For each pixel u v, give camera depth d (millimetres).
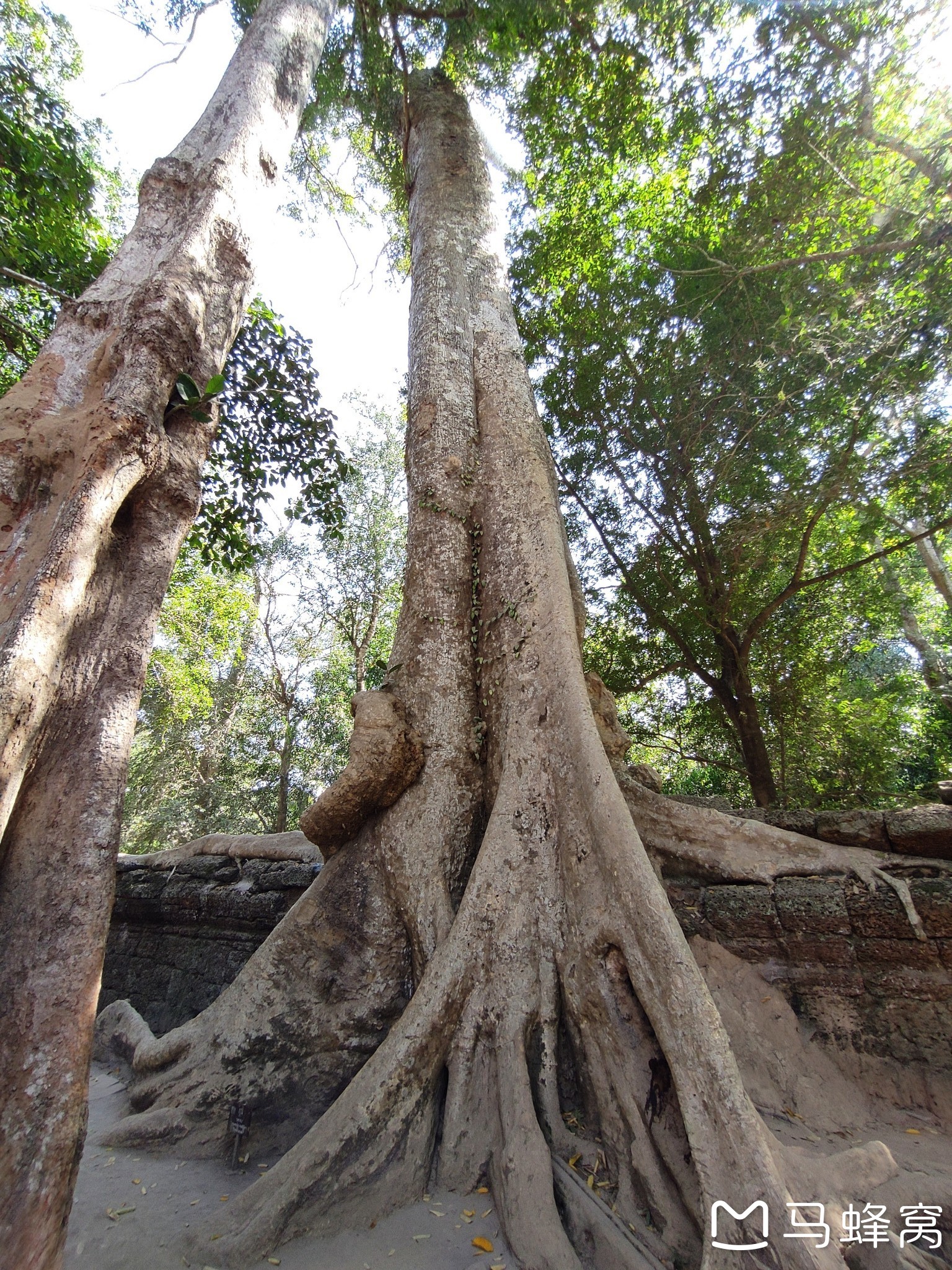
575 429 10703
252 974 3520
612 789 3211
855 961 3426
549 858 3311
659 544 10164
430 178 7723
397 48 9055
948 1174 2514
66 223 7258
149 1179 2740
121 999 5285
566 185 9953
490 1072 2820
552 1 7645
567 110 9055
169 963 5387
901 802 9719
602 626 11023
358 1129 2557
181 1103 3121
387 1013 3332
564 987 2939
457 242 6957
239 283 3787
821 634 10336
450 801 3859
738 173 7750
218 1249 2234
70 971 1916
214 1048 3295
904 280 6797
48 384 2836
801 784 10328
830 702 10523
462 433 5516
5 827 1834
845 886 3576
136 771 18344
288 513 8945
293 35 5238
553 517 4785
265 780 18406
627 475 10523
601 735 4414
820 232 7457
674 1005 2455
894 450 7734
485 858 3344
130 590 2615
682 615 9875
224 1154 2967
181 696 16859
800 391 7777
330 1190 2414
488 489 5105
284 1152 2988
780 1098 3102
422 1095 2719
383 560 16547
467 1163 2611
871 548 10008
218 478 8477
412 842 3701
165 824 16484
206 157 4156
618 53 7871
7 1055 1749
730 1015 3395
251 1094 3145
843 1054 3256
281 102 4871
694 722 11250
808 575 10086
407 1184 2508
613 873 2926
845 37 6465
